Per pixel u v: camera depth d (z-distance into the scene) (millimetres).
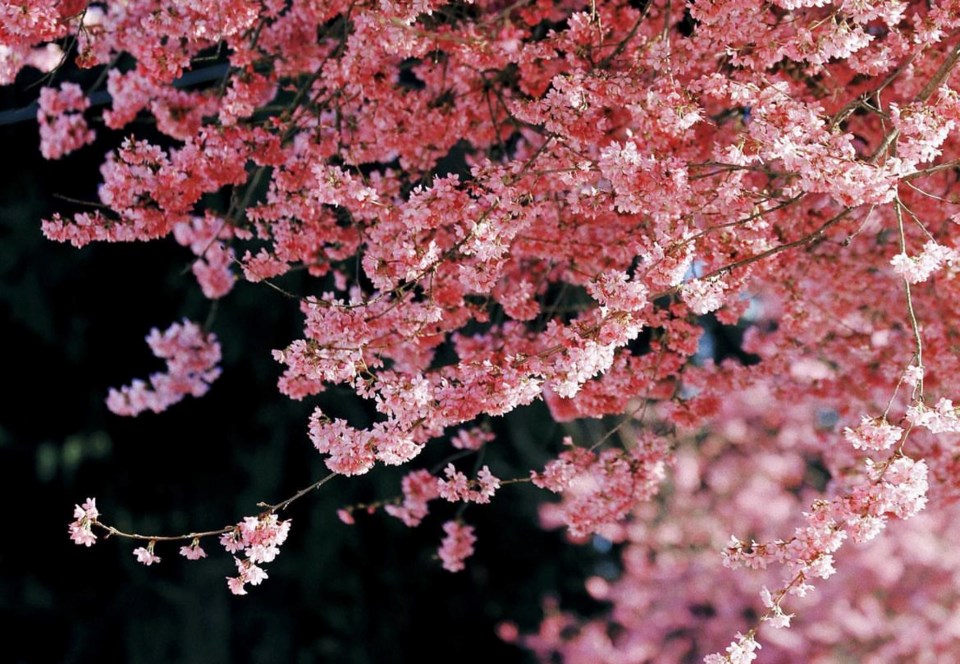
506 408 2842
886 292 4070
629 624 10094
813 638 9453
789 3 2889
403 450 2902
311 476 9141
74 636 9297
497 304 4469
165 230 3832
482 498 3596
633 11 3762
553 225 3668
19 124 8102
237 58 3654
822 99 3732
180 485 9172
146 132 6812
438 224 3059
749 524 10547
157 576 9297
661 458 3934
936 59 3488
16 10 3232
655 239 3195
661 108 2945
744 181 3562
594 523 3916
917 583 9500
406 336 3400
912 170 2629
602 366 2764
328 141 3816
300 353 3021
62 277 8555
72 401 8898
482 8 4023
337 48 3875
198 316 8609
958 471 3947
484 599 9984
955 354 3973
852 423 4297
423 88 4086
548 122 3221
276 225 3871
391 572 9367
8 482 8922
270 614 9336
